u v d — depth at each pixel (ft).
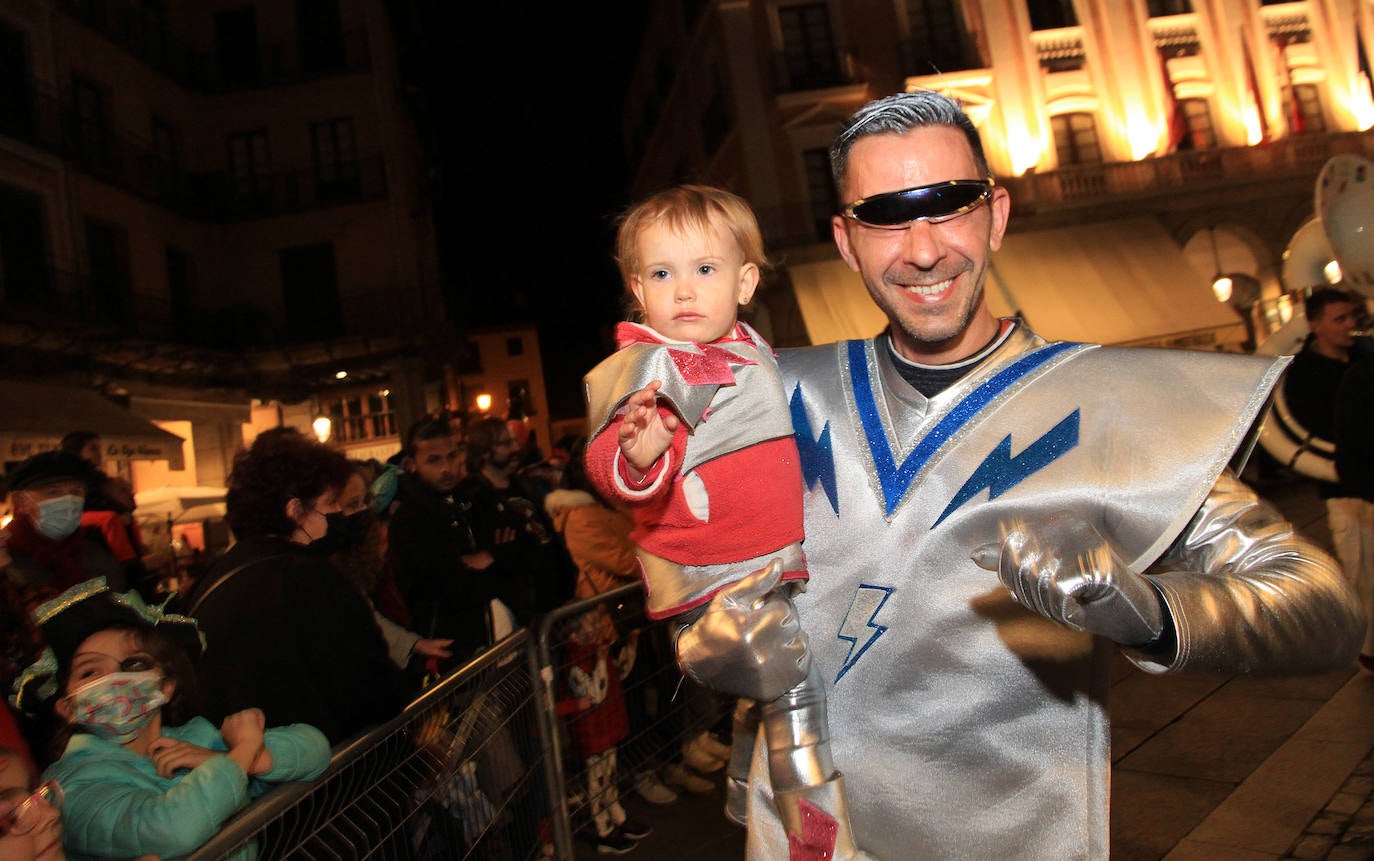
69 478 10.55
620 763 13.44
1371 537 15.61
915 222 5.18
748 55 62.49
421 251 80.07
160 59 67.62
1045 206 63.21
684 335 5.44
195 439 64.85
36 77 54.65
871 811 5.08
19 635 6.50
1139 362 5.14
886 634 5.14
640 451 4.89
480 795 9.48
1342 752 12.88
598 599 12.69
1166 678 17.38
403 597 12.50
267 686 7.72
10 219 52.13
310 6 73.10
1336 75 68.03
